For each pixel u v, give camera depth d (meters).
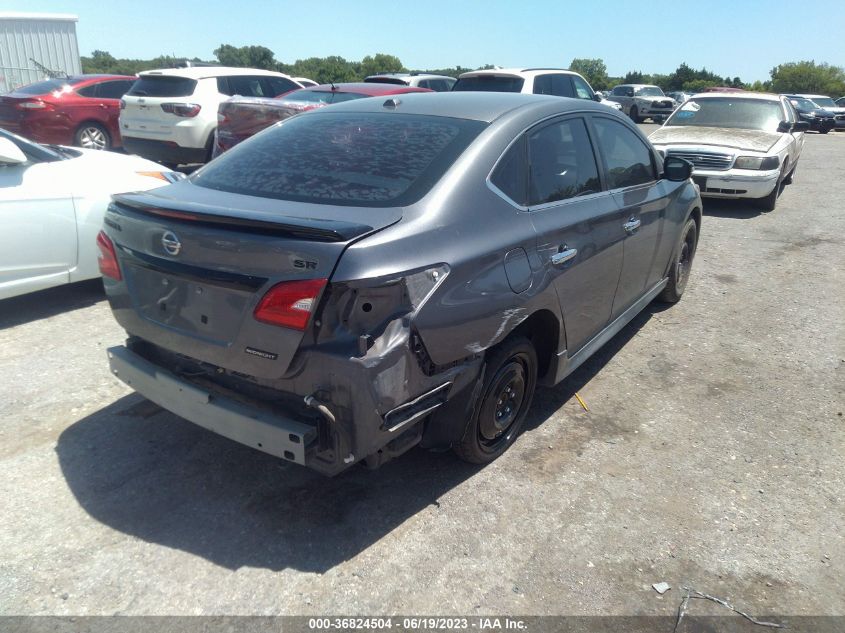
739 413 3.90
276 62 57.56
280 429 2.46
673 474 3.29
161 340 2.79
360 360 2.33
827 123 26.73
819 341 4.95
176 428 3.52
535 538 2.81
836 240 7.85
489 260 2.79
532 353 3.35
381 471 3.23
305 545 2.72
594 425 3.72
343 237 2.34
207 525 2.81
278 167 3.07
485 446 3.26
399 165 2.92
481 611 2.44
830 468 3.38
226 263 2.47
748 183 8.87
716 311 5.52
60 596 2.43
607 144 3.99
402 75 13.46
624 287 4.14
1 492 2.96
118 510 2.89
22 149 4.82
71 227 4.84
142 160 5.76
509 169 3.10
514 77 10.49
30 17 19.58
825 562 2.74
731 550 2.79
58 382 3.95
